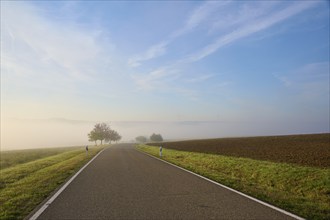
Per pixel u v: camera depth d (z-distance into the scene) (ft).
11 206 26.73
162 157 89.04
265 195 30.30
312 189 36.86
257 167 53.67
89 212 24.08
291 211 23.59
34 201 28.84
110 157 90.38
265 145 110.52
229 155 82.07
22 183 41.09
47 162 80.69
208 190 33.06
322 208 25.12
